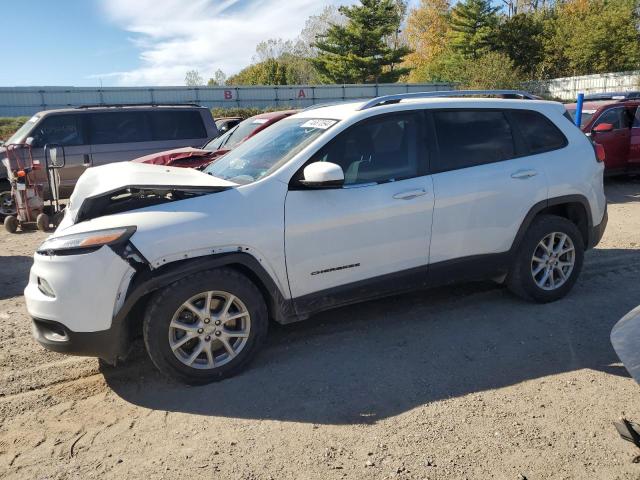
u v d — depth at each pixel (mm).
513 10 68562
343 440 2957
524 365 3703
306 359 3875
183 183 3605
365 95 47625
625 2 44531
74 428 3168
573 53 46656
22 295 5664
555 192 4590
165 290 3369
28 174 9102
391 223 3977
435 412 3182
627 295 4902
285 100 45500
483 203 4293
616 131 10562
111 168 4219
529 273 4586
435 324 4395
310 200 3746
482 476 2645
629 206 8977
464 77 39781
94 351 3354
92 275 3242
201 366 3531
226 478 2689
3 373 3857
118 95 40219
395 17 53375
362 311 4703
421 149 4176
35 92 37875
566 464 2713
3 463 2865
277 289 3705
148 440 3025
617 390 3361
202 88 42875
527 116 4668
